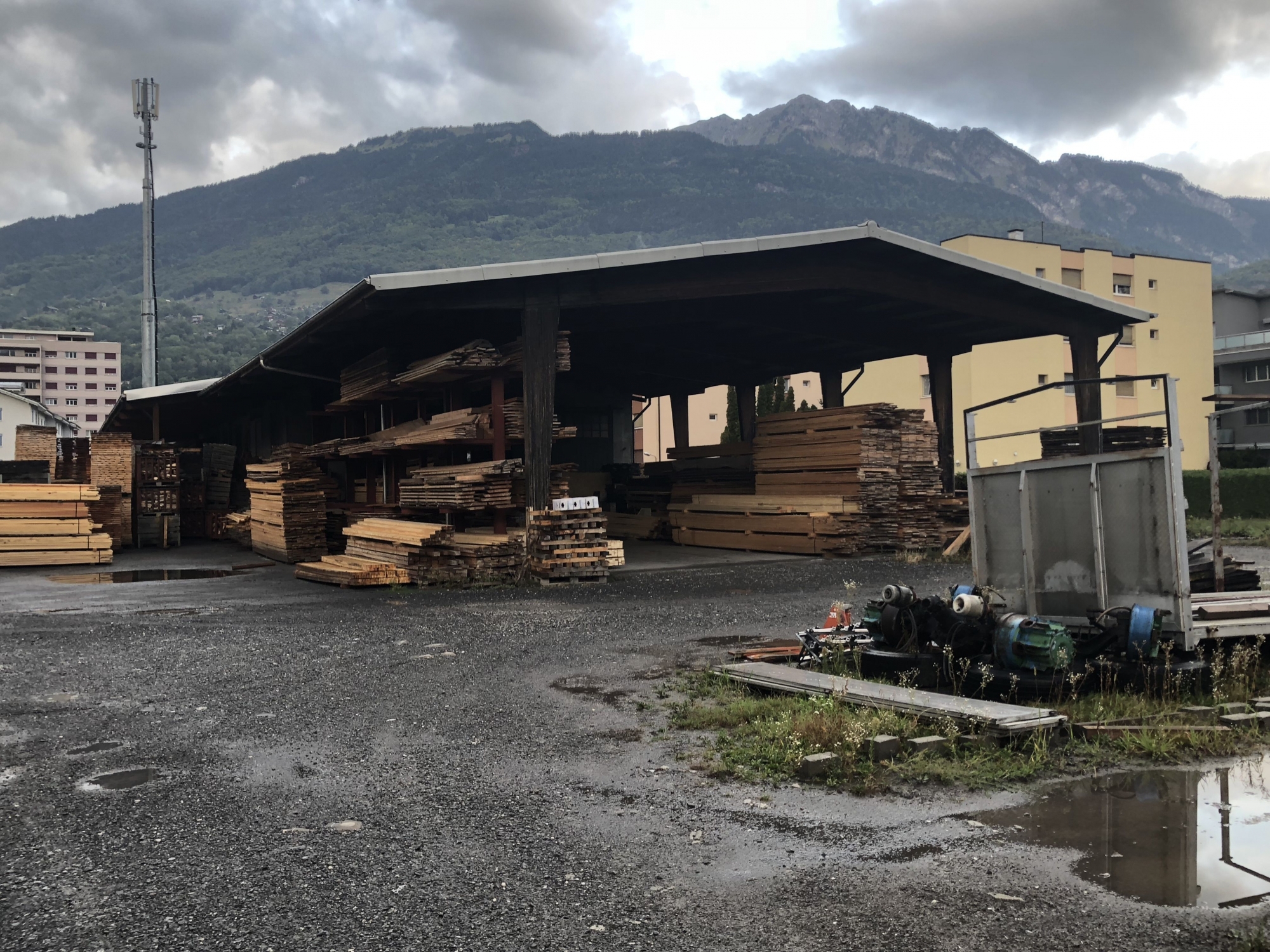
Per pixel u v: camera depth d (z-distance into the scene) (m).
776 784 5.24
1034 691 6.87
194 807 4.88
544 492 15.80
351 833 4.50
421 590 14.54
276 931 3.50
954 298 19.67
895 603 7.91
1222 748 5.76
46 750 5.94
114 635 10.30
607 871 4.05
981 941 3.42
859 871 4.05
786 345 25.33
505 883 3.94
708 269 17.14
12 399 69.81
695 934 3.48
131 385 161.62
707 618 11.50
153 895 3.82
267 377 24.72
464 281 15.05
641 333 23.58
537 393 15.90
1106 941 3.41
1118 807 4.82
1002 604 8.06
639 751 5.90
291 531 19.27
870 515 19.52
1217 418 8.41
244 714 6.87
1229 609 7.34
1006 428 39.25
